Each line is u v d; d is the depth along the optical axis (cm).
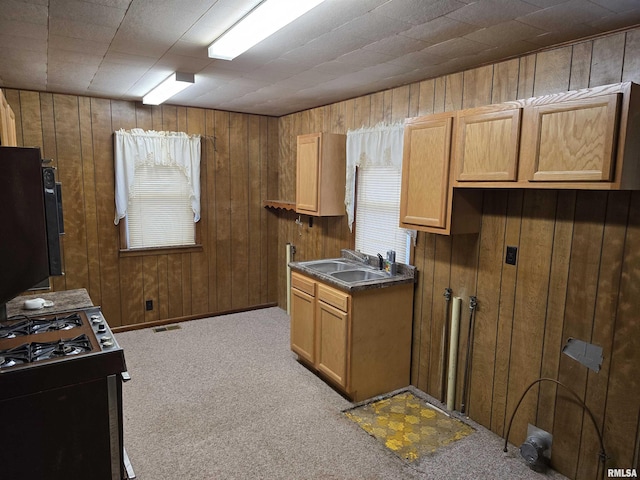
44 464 180
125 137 423
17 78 333
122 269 443
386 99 346
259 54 260
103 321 232
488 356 277
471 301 283
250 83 338
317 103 421
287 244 503
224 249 499
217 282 500
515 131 217
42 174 197
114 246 436
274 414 295
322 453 254
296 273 367
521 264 253
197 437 267
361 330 307
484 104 269
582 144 189
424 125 276
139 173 440
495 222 267
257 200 514
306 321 354
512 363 262
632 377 207
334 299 316
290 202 479
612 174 180
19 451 174
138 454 249
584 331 224
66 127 399
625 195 204
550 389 242
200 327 465
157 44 245
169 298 472
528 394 254
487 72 266
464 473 238
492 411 277
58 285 412
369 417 293
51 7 193
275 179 524
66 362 180
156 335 439
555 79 230
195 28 219
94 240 425
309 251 466
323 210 386
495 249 268
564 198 229
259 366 370
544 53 234
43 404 177
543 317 243
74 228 414
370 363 316
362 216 383
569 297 230
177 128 452
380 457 251
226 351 401
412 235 327
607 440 218
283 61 274
